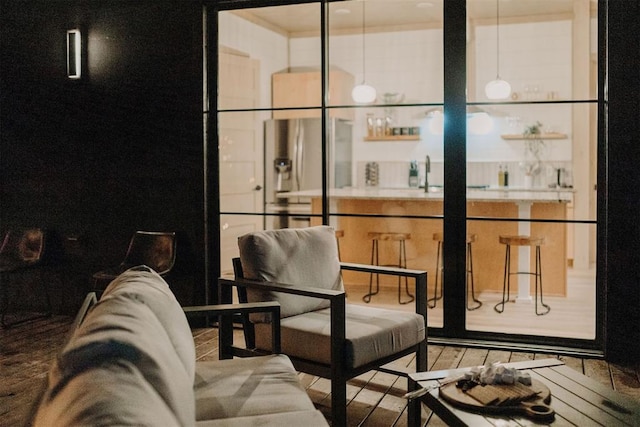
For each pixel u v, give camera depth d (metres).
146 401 1.14
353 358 2.78
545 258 5.86
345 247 6.32
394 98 8.63
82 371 1.18
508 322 4.94
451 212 4.34
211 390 2.17
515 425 1.88
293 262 3.24
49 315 5.19
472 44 8.39
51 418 1.09
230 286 3.19
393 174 8.77
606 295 3.93
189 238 4.83
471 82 8.43
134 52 4.91
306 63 8.79
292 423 1.90
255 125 7.45
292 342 2.96
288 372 2.37
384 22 8.40
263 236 3.19
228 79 7.00
